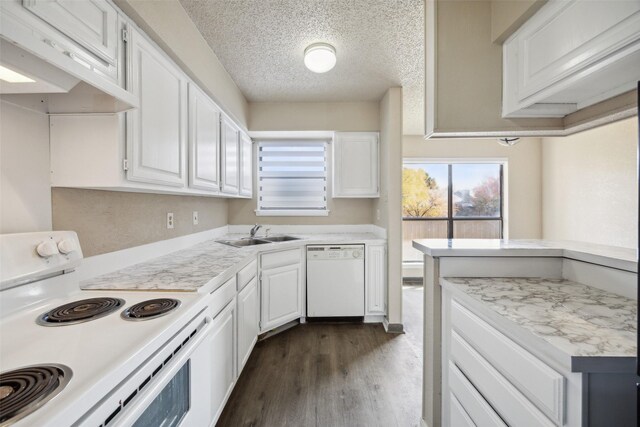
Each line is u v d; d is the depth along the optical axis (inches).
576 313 35.8
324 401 70.7
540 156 169.5
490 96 57.0
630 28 32.5
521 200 169.9
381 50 86.0
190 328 40.0
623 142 120.8
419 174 176.2
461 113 57.1
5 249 36.2
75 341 31.0
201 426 43.7
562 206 153.5
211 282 53.8
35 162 43.8
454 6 57.3
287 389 75.2
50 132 45.4
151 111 52.6
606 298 41.6
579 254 49.6
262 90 112.2
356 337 105.1
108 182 45.1
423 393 61.4
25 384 23.1
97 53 39.4
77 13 36.1
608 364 25.8
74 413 21.5
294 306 109.4
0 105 39.8
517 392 33.0
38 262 39.6
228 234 132.1
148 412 31.4
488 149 171.0
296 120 124.8
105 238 57.7
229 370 66.5
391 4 66.9
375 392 74.2
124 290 49.1
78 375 24.7
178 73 63.2
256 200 137.6
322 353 93.6
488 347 38.4
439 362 55.4
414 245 64.2
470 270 54.2
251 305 85.6
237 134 108.1
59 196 47.7
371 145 124.5
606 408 26.5
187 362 40.1
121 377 26.5
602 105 48.5
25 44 26.5
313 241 112.7
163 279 53.8
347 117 125.1
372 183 124.4
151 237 73.4
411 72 99.3
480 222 175.9
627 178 119.0
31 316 37.6
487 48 57.1
